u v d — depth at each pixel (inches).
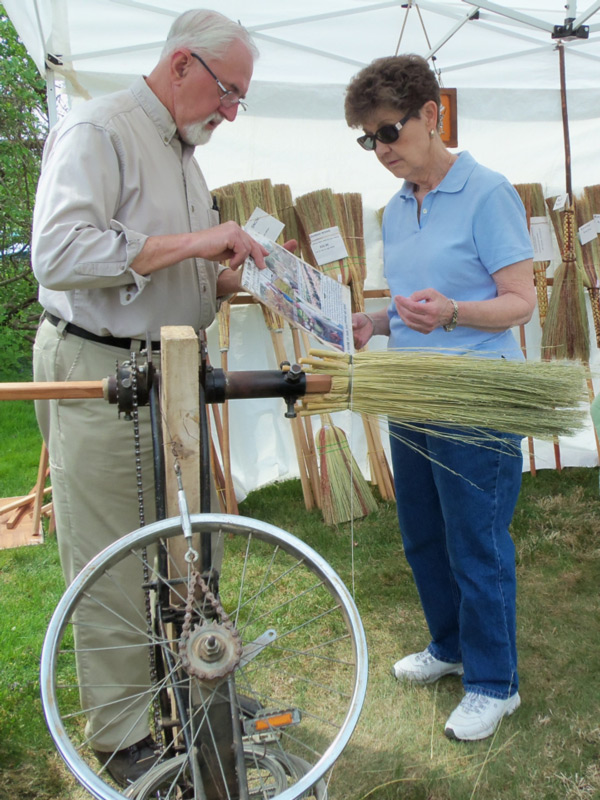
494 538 80.0
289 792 40.6
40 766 82.0
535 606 115.1
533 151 168.2
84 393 54.1
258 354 163.0
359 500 154.5
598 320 167.6
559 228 167.0
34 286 319.6
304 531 147.8
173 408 51.3
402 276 83.4
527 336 174.7
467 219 76.1
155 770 53.1
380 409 63.7
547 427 67.6
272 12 132.6
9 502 160.7
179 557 53.4
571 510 152.2
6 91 297.6
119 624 74.4
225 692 47.4
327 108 155.9
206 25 67.2
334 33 142.6
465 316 72.6
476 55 154.2
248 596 121.3
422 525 89.4
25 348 334.0
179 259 63.6
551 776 78.2
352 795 76.6
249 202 145.9
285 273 70.9
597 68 162.4
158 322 71.2
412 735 85.7
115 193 66.4
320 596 120.3
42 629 111.0
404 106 72.4
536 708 89.3
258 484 168.4
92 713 75.2
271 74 151.1
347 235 155.2
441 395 64.0
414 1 130.9
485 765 80.0
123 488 73.1
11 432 239.3
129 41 134.0
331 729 87.0
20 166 310.5
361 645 45.6
